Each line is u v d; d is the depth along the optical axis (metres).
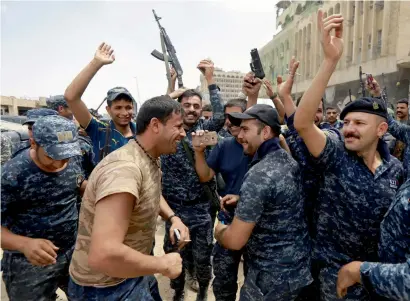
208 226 3.09
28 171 1.93
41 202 2.02
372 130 1.73
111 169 1.43
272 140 1.98
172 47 3.99
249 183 1.83
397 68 17.05
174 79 3.98
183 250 3.21
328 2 24.05
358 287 1.79
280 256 1.89
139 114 1.60
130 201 1.37
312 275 2.13
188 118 3.01
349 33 21.55
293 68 2.34
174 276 1.54
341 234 1.90
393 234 1.52
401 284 1.27
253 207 1.79
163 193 3.12
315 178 2.18
